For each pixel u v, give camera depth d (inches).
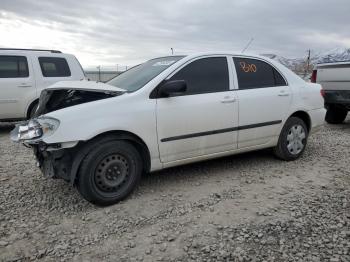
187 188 179.8
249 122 199.0
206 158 189.8
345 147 262.1
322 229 134.8
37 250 125.6
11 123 421.1
